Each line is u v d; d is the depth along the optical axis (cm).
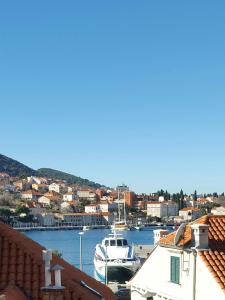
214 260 3062
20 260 1945
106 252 6694
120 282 6456
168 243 3378
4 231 2086
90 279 2252
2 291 1705
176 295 3294
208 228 3194
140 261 6594
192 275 3128
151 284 3628
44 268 1916
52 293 1694
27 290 1808
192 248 3119
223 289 2855
